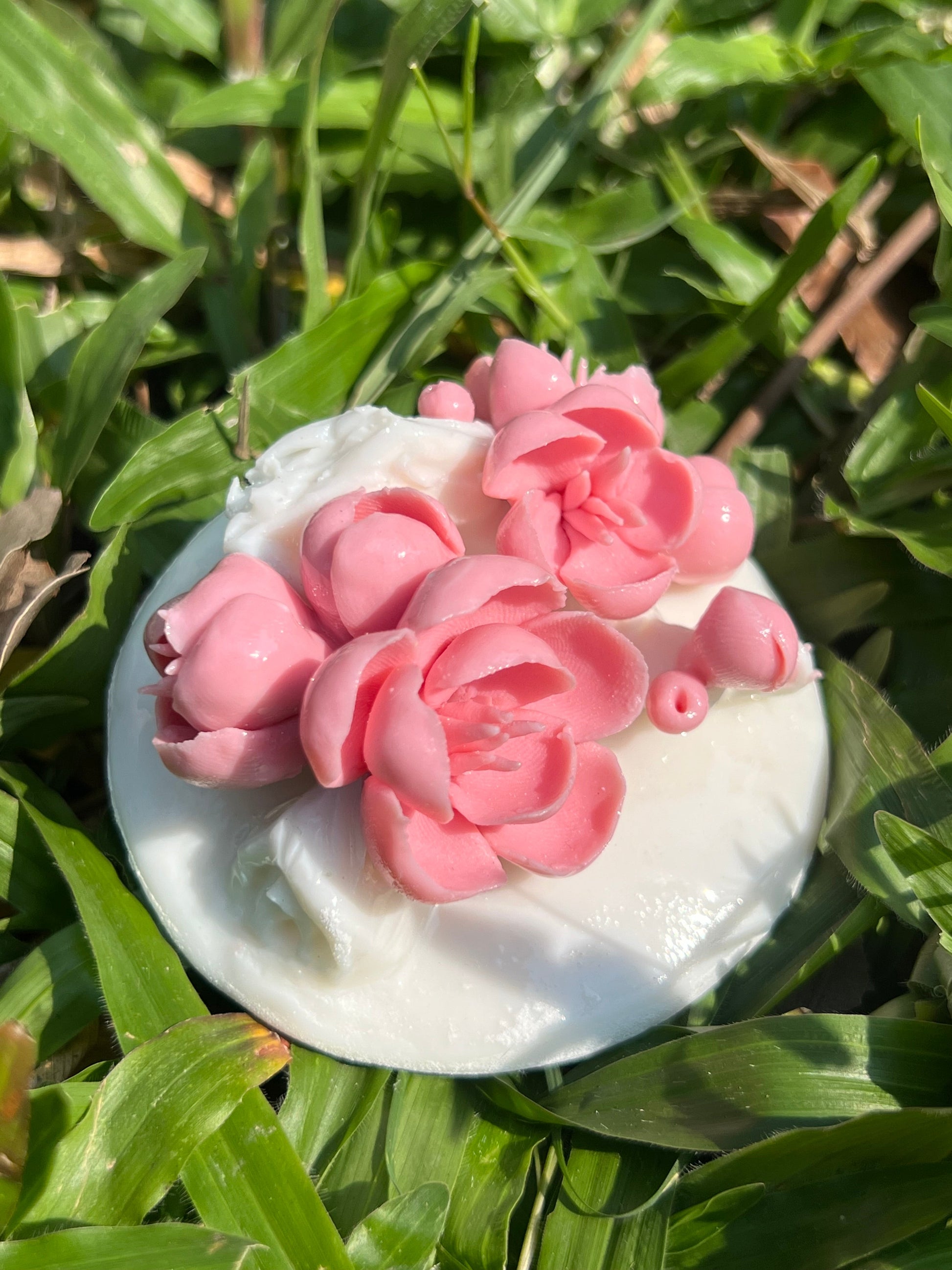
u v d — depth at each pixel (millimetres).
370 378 153
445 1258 115
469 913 113
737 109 174
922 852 118
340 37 168
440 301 156
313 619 109
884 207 173
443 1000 112
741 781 121
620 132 170
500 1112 121
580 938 114
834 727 131
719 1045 117
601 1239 115
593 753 108
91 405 142
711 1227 116
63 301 165
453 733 100
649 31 161
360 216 157
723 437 160
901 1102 117
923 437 151
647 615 122
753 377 166
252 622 101
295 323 167
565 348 160
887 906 125
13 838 127
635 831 117
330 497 114
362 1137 118
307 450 117
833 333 161
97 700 136
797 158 173
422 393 126
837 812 126
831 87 173
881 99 163
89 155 154
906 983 128
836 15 176
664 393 160
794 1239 115
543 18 166
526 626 106
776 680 113
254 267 161
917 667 148
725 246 164
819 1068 117
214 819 115
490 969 113
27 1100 102
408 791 96
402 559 103
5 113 149
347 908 105
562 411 112
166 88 168
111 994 114
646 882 116
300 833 105
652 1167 118
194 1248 102
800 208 173
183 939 114
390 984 112
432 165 165
